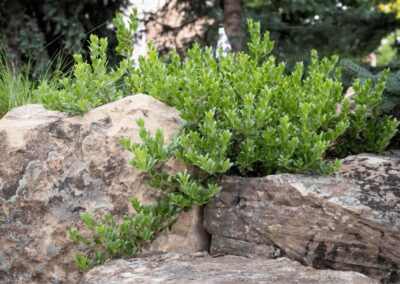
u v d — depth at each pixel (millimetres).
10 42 6660
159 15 8234
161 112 2926
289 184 2527
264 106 2703
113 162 2762
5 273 2766
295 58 7703
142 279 2275
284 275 2248
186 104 2758
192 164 2746
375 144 3113
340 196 2459
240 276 2250
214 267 2422
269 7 8727
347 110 2926
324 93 2846
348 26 8352
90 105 2900
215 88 2791
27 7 6980
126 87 3416
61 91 3080
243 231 2656
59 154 2760
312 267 2443
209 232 2791
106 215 2650
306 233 2482
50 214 2727
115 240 2641
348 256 2396
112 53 7266
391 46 8570
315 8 8445
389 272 2316
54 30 7129
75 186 2740
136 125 2838
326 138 2812
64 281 2730
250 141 2715
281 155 2664
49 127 2807
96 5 7148
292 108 2902
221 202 2736
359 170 2676
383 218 2320
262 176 2877
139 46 7363
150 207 2695
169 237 2783
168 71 3285
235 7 7719
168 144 2723
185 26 8297
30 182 2734
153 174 2678
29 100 3828
